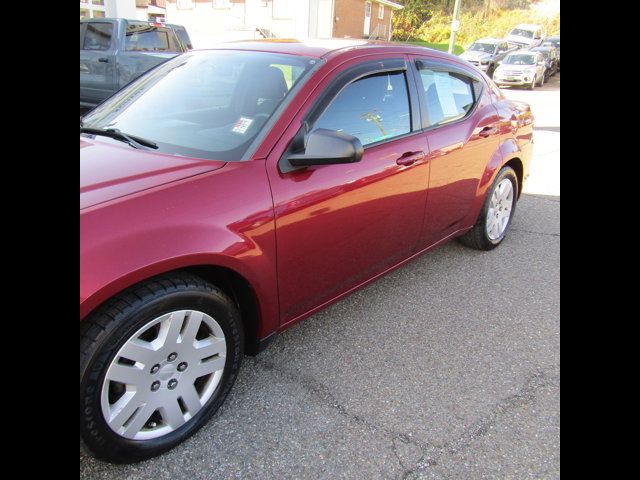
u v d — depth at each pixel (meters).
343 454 2.18
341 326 3.21
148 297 1.88
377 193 2.85
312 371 2.73
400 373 2.76
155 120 2.69
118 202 1.90
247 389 2.55
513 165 4.50
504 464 2.18
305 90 2.57
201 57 3.12
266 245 2.28
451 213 3.70
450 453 2.23
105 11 14.56
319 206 2.50
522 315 3.45
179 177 2.12
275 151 2.37
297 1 27.16
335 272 2.75
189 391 2.13
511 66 22.98
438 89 3.52
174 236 1.93
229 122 2.54
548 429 2.40
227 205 2.13
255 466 2.09
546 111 14.99
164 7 27.89
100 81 8.90
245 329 2.47
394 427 2.36
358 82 2.84
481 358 2.95
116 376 1.86
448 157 3.43
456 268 4.15
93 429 1.83
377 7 34.91
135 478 1.99
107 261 1.76
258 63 2.84
